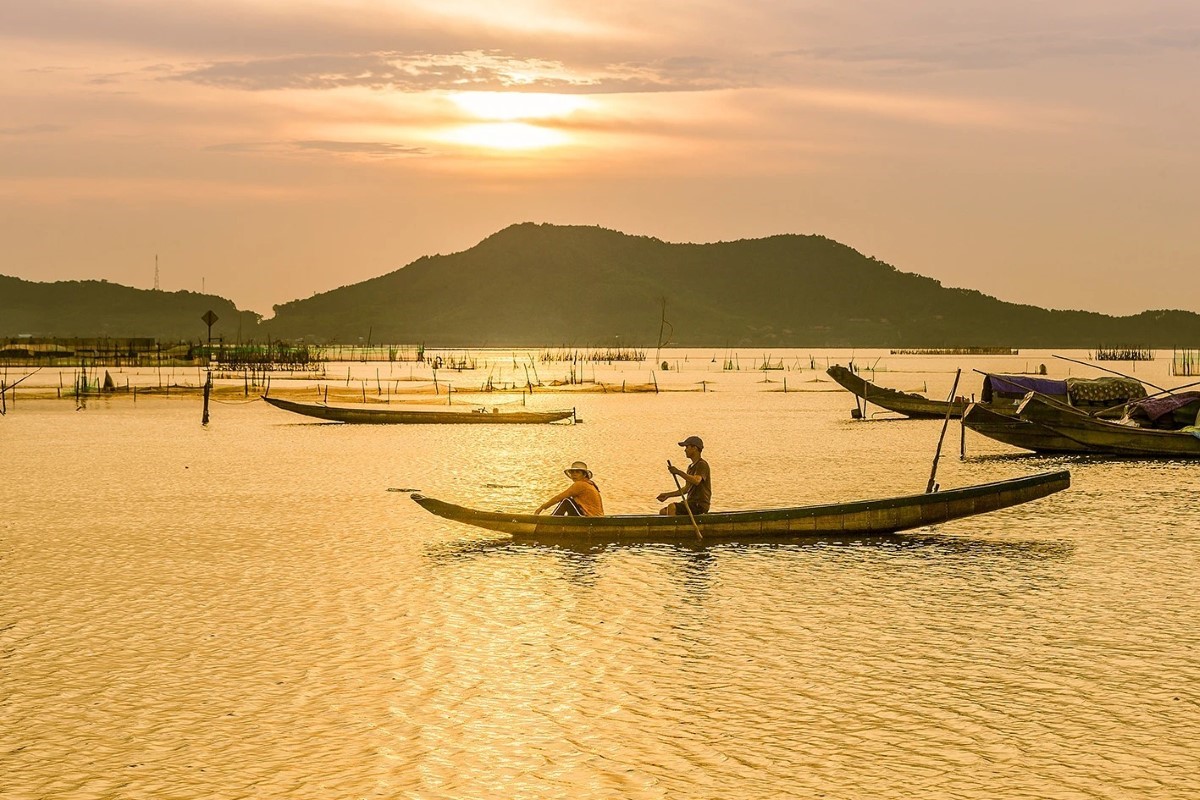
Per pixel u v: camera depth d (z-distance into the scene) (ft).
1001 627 46.73
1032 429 114.11
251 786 30.89
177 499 84.28
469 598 51.90
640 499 84.23
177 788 30.76
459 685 39.14
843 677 40.11
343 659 42.14
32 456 116.88
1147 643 44.27
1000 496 66.64
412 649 43.45
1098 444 112.47
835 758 32.83
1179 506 79.36
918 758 32.83
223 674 40.32
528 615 48.80
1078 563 59.67
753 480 96.32
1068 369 570.05
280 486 91.91
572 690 38.65
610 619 48.19
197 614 48.78
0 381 288.10
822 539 65.98
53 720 35.78
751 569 58.29
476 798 30.19
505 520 64.23
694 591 53.42
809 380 375.25
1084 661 41.93
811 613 49.19
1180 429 124.06
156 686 39.01
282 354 435.53
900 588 53.98
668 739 34.27
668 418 179.11
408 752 33.24
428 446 128.16
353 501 83.15
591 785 31.01
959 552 62.64
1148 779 31.35
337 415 162.61
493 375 407.44
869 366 607.78
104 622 47.39
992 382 144.25
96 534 69.05
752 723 35.55
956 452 120.47
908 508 66.03
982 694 38.24
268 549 63.93
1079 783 31.09
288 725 35.35
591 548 63.98
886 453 119.96
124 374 341.82
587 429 154.51
